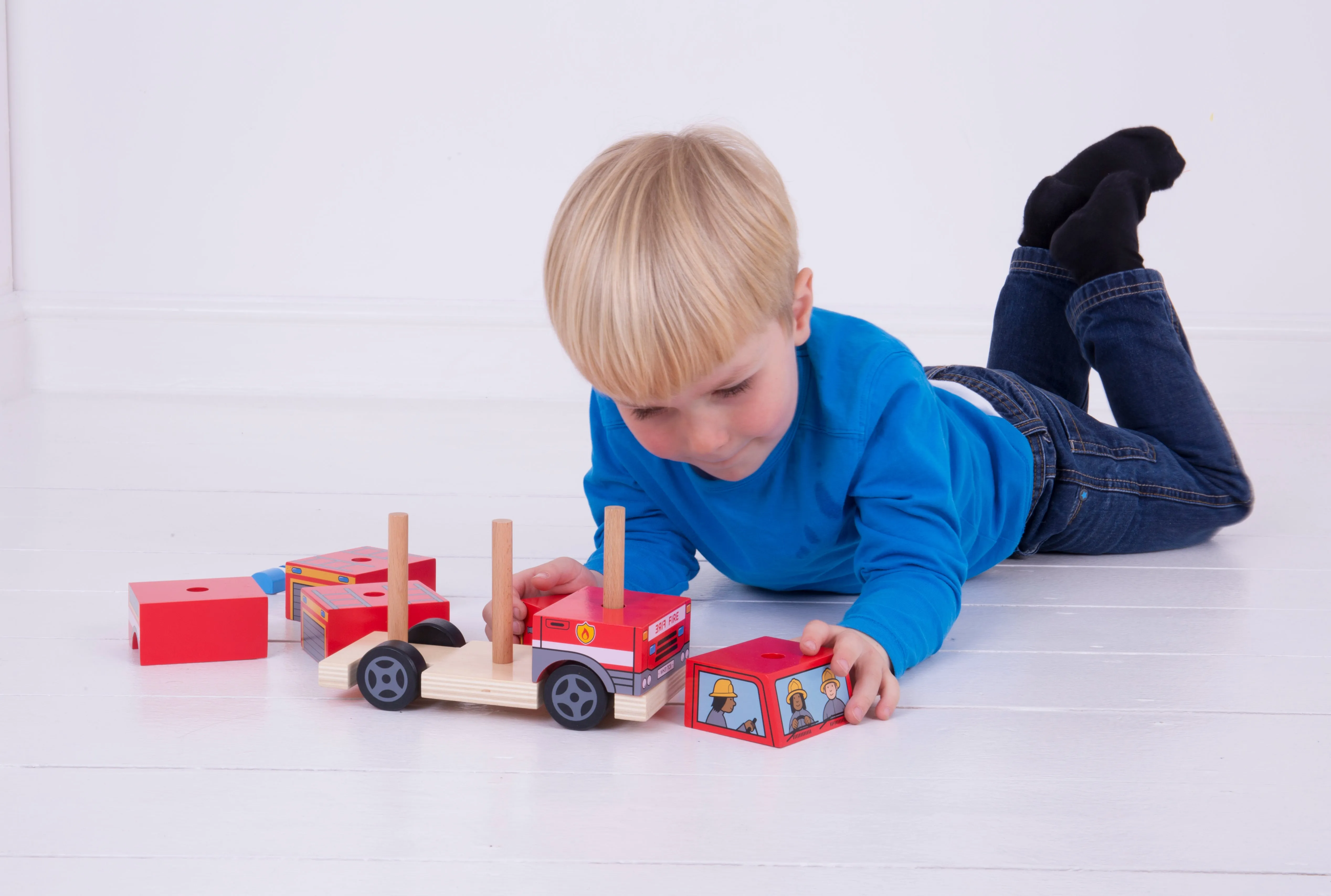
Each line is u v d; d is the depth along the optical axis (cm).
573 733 86
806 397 101
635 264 79
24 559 131
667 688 89
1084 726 88
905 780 78
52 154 264
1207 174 268
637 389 82
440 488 176
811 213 274
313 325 270
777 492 104
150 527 148
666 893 64
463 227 272
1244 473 147
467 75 268
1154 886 66
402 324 270
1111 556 143
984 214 273
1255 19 263
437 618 101
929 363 276
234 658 101
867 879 66
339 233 271
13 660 99
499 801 74
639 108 271
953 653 105
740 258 81
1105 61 267
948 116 271
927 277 276
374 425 231
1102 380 153
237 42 264
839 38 269
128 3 261
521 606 99
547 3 266
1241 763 82
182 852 68
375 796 75
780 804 75
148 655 98
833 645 90
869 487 102
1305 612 120
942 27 268
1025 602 123
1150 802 76
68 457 191
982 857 68
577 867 66
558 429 231
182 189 268
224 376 270
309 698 92
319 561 112
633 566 111
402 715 89
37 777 77
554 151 271
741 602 123
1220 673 101
